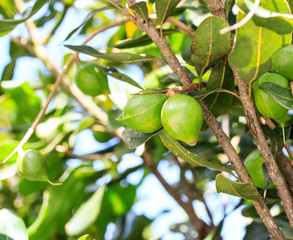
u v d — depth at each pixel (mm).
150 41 643
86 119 726
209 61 464
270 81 443
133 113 456
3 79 839
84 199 742
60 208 696
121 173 748
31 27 827
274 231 431
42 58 811
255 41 406
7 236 499
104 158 745
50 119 768
